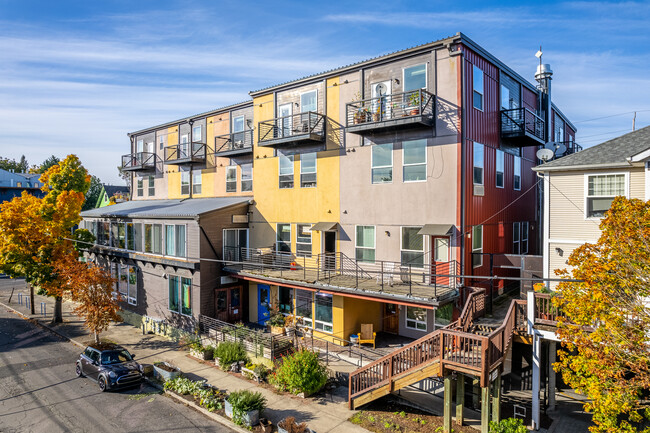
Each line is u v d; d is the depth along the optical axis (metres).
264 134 23.23
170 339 22.83
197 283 21.78
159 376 17.30
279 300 22.45
